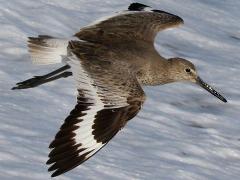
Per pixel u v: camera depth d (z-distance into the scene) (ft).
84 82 30.04
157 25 35.78
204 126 49.73
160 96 51.96
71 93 48.44
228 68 59.16
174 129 48.14
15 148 40.34
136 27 35.12
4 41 53.21
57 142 29.07
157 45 59.82
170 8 65.82
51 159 28.94
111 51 32.12
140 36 34.88
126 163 42.14
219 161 45.75
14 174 38.04
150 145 45.09
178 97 52.54
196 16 66.49
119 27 34.65
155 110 49.93
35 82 37.96
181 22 36.60
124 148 43.83
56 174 28.86
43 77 37.83
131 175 40.96
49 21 57.47
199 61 59.16
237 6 71.05
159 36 61.41
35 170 38.81
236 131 49.85
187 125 49.24
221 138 48.44
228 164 45.73
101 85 29.96
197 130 48.91
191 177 42.80
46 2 60.23
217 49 62.34
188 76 38.75
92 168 40.63
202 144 47.01
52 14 58.54
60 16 58.65
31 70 50.08
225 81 57.06
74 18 59.06
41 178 38.32
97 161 41.45
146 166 42.45
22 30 55.01
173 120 49.32
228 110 52.60
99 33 33.88
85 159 29.09
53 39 32.01
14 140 41.19
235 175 44.52
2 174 37.83
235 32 66.18
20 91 47.14
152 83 35.45
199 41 62.69
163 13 36.78
